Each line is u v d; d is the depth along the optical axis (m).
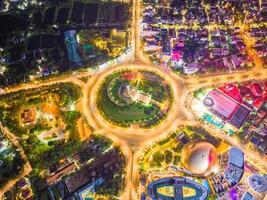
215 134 191.25
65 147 184.25
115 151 185.25
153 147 187.00
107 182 176.75
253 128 193.25
